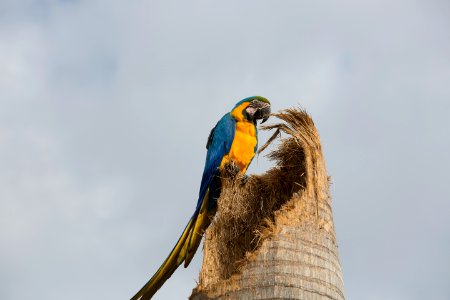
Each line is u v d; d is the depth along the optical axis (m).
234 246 10.30
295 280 7.73
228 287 7.95
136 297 10.19
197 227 12.04
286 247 8.00
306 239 8.17
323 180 9.12
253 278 7.82
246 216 10.77
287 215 8.41
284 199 10.69
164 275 10.66
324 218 8.60
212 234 10.30
